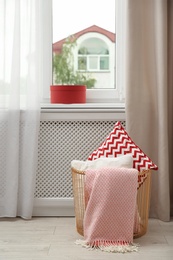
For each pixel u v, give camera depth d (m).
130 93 2.52
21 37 2.53
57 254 1.98
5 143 2.55
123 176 2.08
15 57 2.48
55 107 2.62
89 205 2.11
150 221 2.54
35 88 2.51
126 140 2.30
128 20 2.49
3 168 2.57
